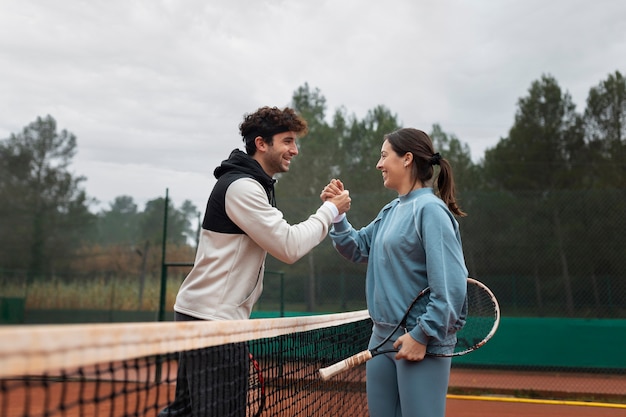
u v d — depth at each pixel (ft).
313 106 91.15
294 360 8.11
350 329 11.76
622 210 32.30
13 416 16.06
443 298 7.33
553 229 33.01
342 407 12.50
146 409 4.99
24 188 66.59
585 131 72.64
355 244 9.78
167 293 41.55
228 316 8.03
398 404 8.34
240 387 7.30
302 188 74.95
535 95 74.54
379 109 81.05
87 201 50.08
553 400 26.02
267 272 30.42
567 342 30.32
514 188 69.51
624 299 31.45
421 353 7.45
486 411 23.22
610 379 29.37
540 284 32.63
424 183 8.66
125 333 3.80
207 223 8.32
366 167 71.10
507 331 30.99
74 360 3.18
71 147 70.13
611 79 72.84
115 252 43.73
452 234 7.63
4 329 2.72
